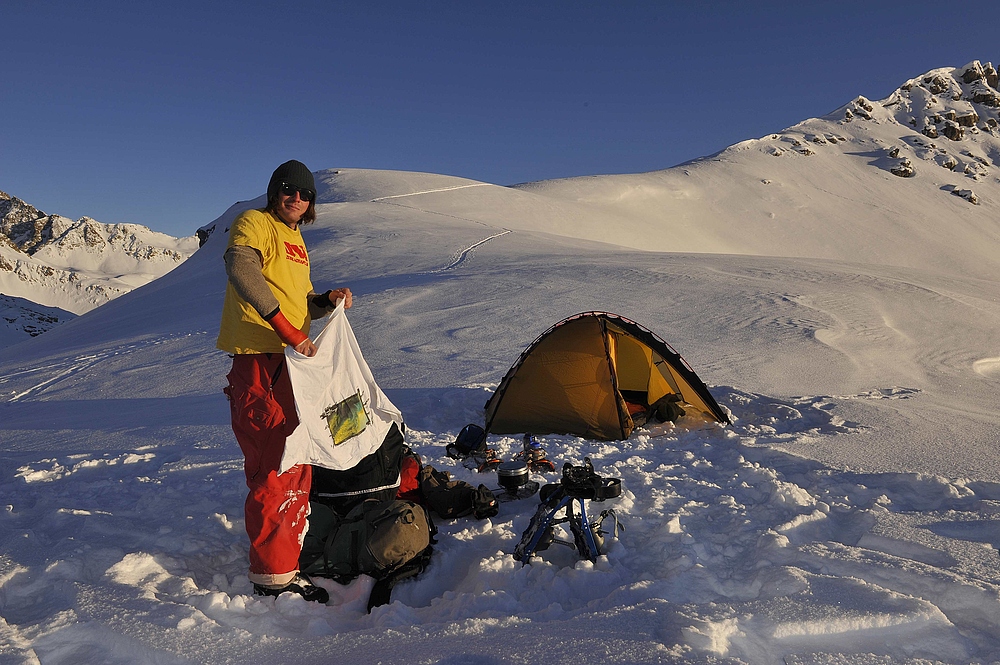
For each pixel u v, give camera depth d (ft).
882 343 39.93
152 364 47.47
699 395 22.99
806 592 9.27
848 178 407.64
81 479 18.43
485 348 39.29
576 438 21.90
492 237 125.39
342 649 8.39
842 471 16.62
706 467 17.29
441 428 23.57
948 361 36.63
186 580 10.73
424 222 151.64
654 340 23.16
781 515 13.06
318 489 12.67
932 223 350.84
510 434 23.06
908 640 8.25
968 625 8.70
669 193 345.10
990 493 14.62
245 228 10.83
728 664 7.45
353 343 12.20
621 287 58.59
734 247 299.58
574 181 335.47
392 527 11.19
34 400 39.93
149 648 8.53
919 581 9.58
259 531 10.52
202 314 78.07
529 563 11.24
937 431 21.12
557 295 56.29
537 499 15.23
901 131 511.40
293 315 11.45
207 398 32.94
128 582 10.53
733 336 40.45
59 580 10.51
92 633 8.95
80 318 130.93
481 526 13.44
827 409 24.41
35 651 8.67
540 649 7.98
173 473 18.48
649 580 10.16
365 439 12.21
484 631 8.63
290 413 10.91
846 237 325.01
